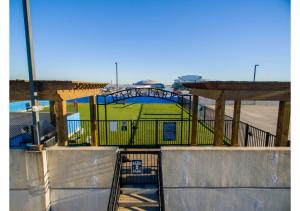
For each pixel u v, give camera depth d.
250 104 36.56
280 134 7.15
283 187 6.21
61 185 6.34
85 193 6.31
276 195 6.23
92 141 9.80
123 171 7.12
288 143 7.08
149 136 12.41
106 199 6.26
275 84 6.63
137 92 12.73
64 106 6.91
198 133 13.30
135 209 5.66
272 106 33.91
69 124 12.88
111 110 25.89
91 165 6.23
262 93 6.79
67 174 6.30
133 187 6.49
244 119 20.00
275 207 6.28
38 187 6.12
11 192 6.16
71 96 7.41
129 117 19.98
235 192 6.25
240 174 6.18
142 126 15.26
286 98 6.82
